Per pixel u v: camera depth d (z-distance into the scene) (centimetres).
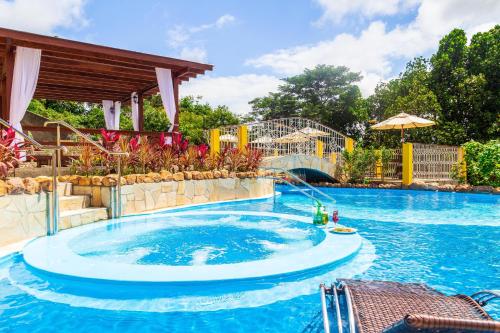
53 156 565
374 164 1780
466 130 2297
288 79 3962
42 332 276
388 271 434
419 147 1770
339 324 250
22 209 512
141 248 533
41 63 1065
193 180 973
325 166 1762
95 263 405
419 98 2242
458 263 473
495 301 349
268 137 1725
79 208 703
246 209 962
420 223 781
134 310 316
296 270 390
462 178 1599
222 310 318
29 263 408
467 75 2327
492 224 766
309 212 916
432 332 163
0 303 328
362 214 915
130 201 789
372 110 3125
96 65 1120
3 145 561
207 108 3575
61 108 2669
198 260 471
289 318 304
